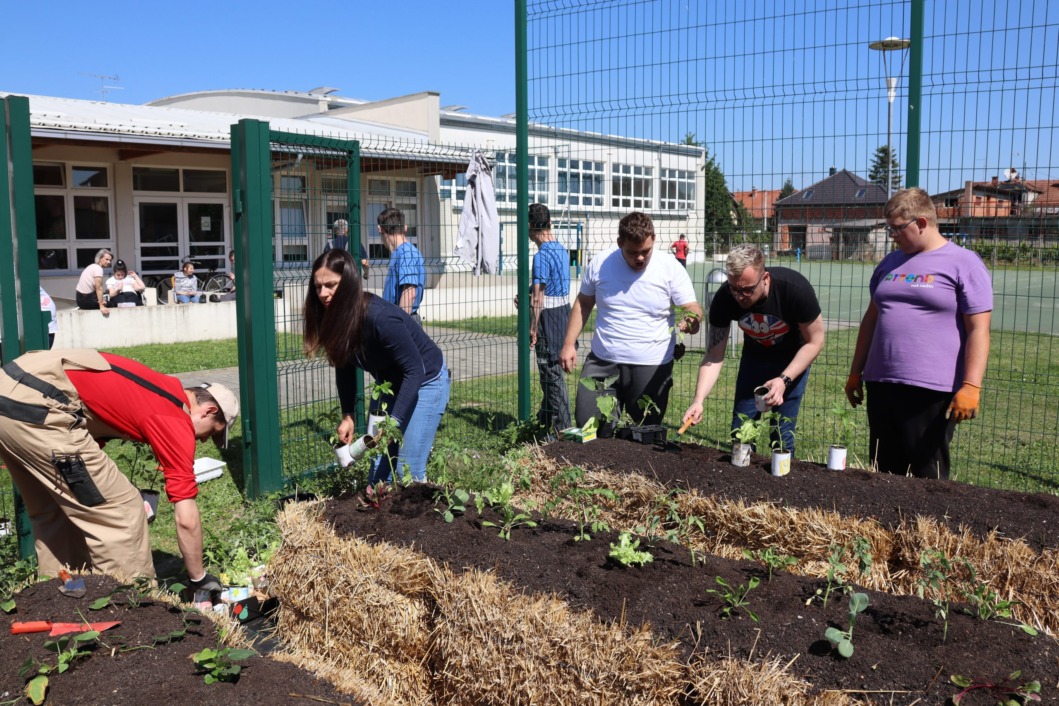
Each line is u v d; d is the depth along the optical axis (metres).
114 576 3.02
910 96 4.73
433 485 3.69
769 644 2.35
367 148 6.00
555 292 6.23
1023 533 3.12
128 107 17.47
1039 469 5.93
